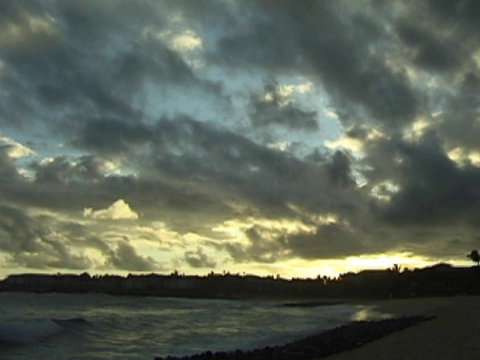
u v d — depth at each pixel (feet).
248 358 77.10
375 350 76.07
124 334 126.11
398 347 75.82
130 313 209.97
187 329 144.66
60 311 208.03
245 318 197.06
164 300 386.73
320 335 106.32
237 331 140.46
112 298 372.79
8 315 172.14
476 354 65.31
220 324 164.04
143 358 89.10
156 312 226.79
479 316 118.62
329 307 288.92
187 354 93.97
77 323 136.77
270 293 481.46
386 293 392.06
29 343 104.53
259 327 154.20
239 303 353.92
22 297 330.95
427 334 88.38
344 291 432.66
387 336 92.94
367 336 95.71
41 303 268.00
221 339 119.44
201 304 329.93
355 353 75.56
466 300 241.14
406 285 388.57
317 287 465.06
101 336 119.75
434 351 69.56
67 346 103.19
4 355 91.71
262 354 80.53
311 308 280.92
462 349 69.15
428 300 272.31
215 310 257.34
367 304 298.56
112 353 95.50
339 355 75.36
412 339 83.41
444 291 353.31
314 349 82.07
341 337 96.58
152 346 105.70
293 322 175.52
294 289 472.03
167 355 92.89
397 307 223.30
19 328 117.50
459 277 366.22
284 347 87.30
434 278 378.73
